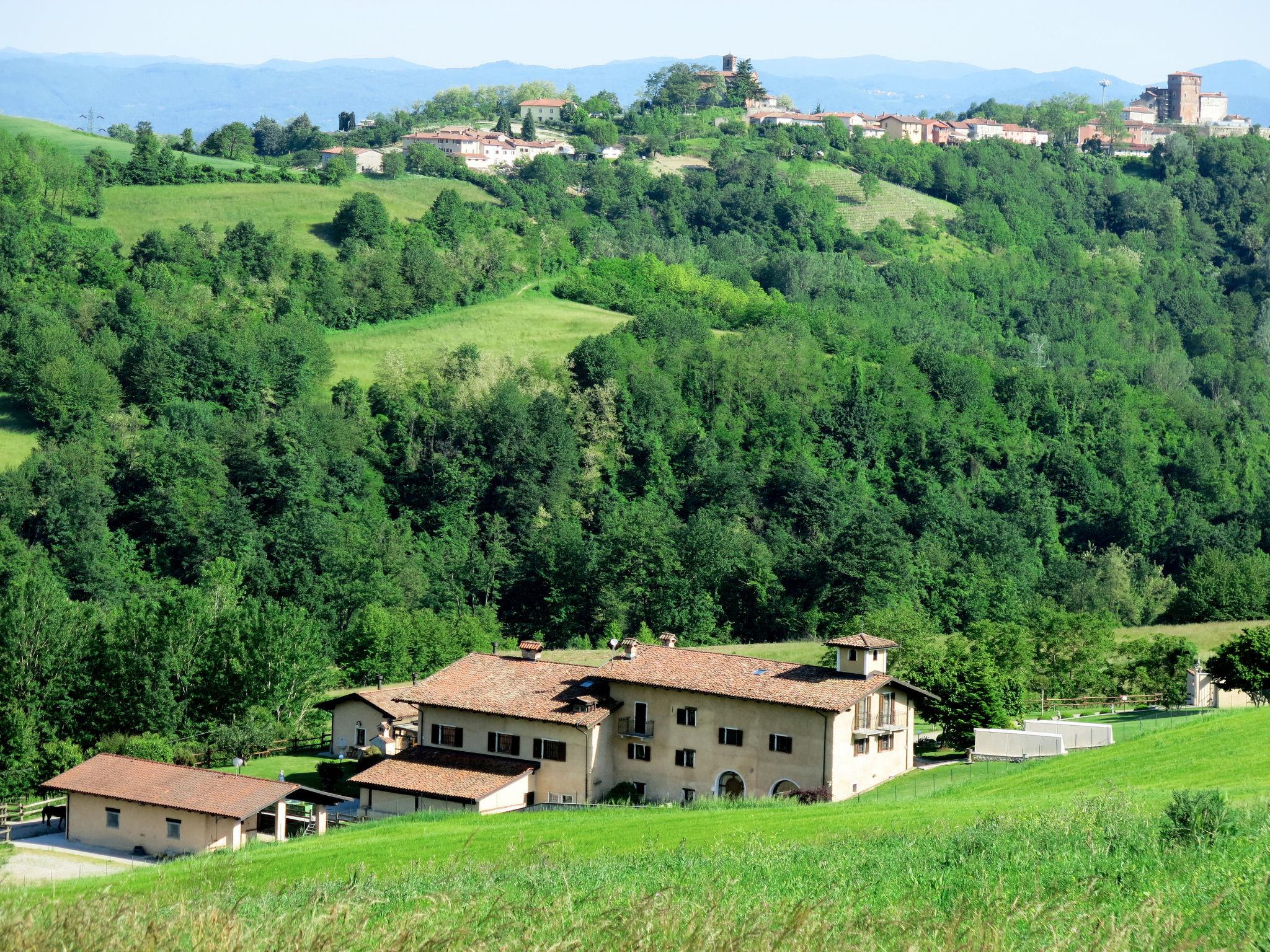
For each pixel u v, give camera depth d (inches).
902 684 4018.2
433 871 1953.7
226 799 3609.7
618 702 4148.6
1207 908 1416.1
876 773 3961.6
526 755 4104.3
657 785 4067.4
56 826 4010.8
